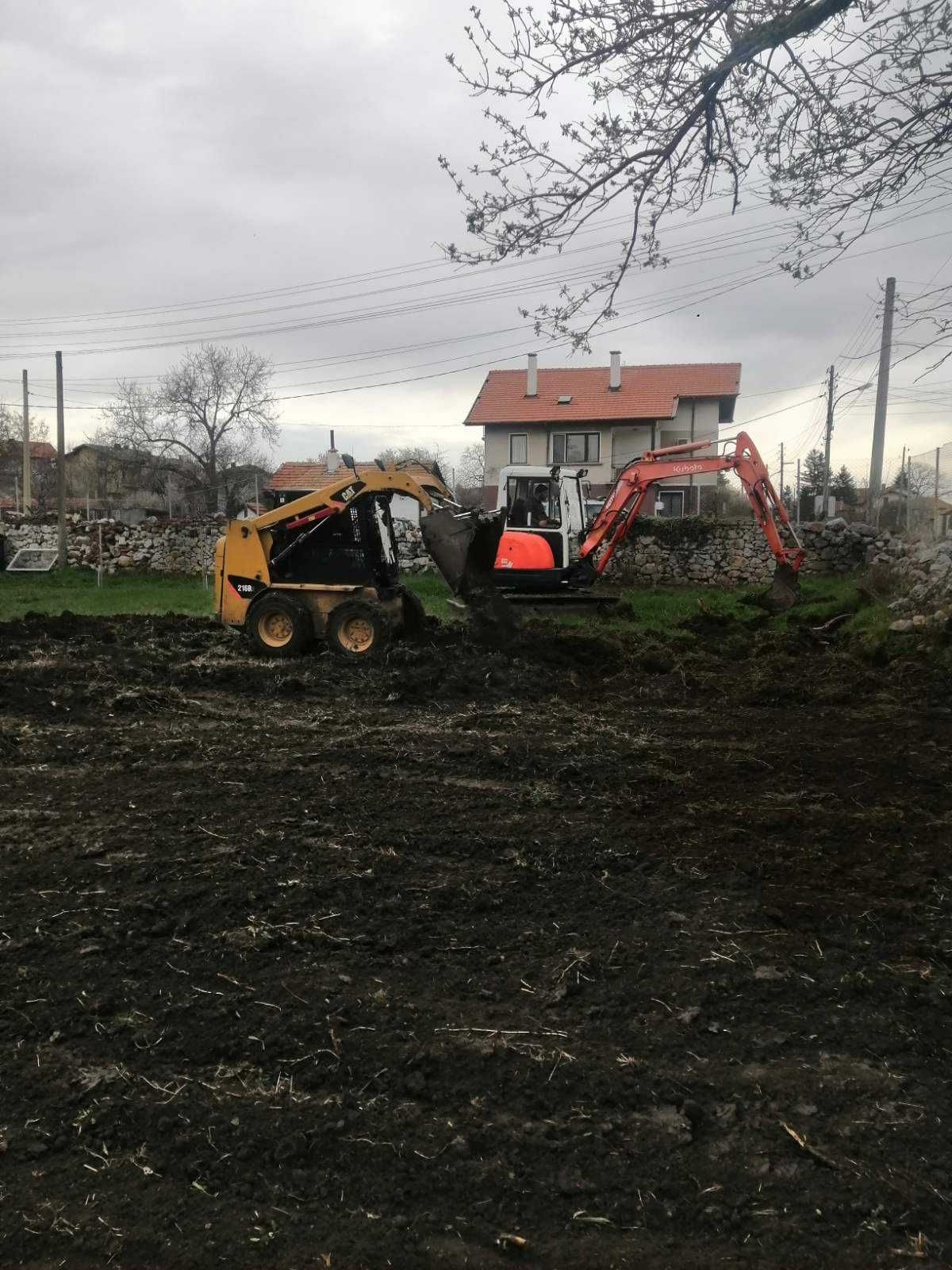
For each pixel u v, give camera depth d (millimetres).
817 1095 2834
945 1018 3246
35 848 4801
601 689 9641
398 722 8023
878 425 23344
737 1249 2264
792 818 5270
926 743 7023
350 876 4414
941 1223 2332
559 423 38094
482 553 11539
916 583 14062
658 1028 3195
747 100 5238
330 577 11156
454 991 3438
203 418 43844
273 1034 3119
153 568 25250
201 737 7375
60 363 24438
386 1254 2246
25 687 8711
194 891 4207
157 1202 2410
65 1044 3084
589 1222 2350
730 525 22938
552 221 5418
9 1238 2289
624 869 4559
